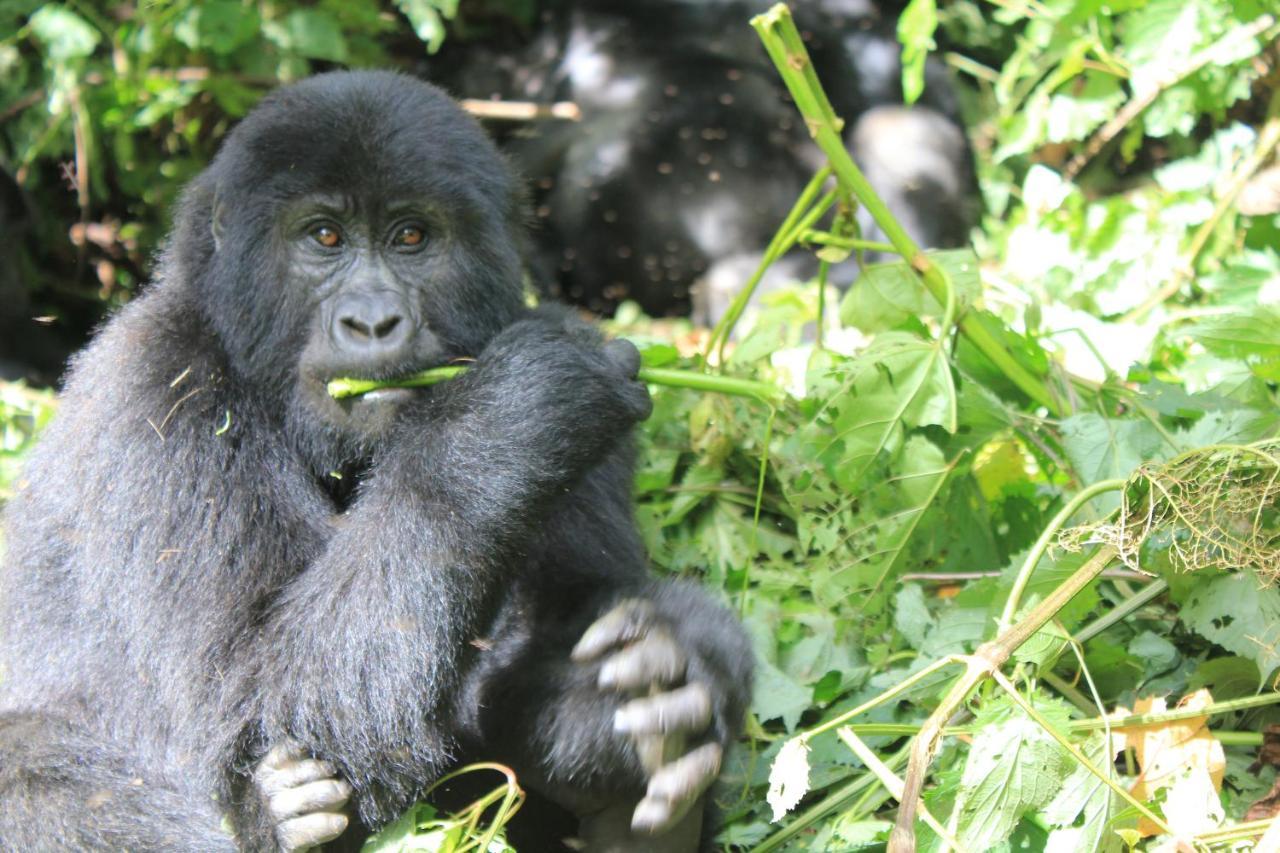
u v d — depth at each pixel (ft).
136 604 26.11
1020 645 25.61
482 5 73.46
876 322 36.83
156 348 27.81
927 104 67.46
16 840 26.04
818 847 27.07
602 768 26.14
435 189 28.17
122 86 60.75
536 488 25.21
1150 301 48.78
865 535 34.12
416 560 24.76
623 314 64.49
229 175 28.55
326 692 24.73
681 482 37.83
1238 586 27.66
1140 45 48.55
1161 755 26.08
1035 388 34.78
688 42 67.67
